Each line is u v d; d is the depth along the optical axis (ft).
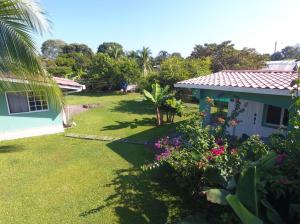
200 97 28.50
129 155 27.30
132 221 15.46
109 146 30.73
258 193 11.56
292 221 11.02
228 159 15.03
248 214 9.78
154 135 35.91
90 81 97.30
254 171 10.51
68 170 23.44
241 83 24.43
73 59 139.03
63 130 39.06
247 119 30.45
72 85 41.96
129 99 77.92
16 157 27.09
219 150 15.70
